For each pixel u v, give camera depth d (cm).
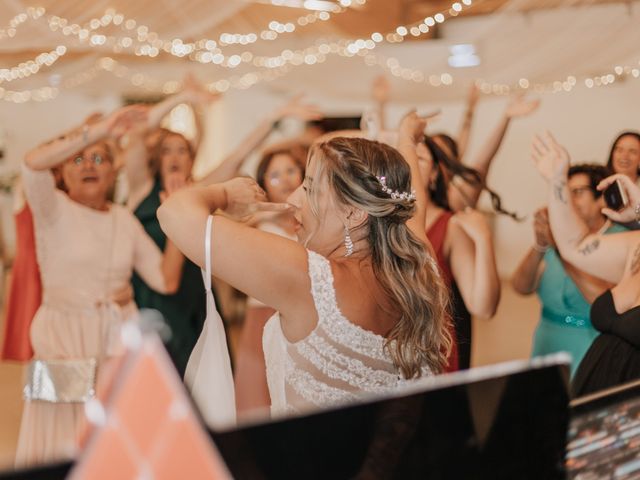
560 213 369
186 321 405
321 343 171
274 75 802
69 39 532
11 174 944
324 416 81
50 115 994
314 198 181
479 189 449
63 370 340
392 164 181
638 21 525
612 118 752
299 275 169
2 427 426
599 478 114
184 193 178
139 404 66
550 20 564
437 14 614
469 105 623
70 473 64
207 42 643
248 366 377
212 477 67
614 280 355
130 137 421
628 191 362
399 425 88
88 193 382
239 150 462
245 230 170
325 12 666
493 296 381
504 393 98
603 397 114
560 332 381
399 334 175
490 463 96
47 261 368
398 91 741
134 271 406
